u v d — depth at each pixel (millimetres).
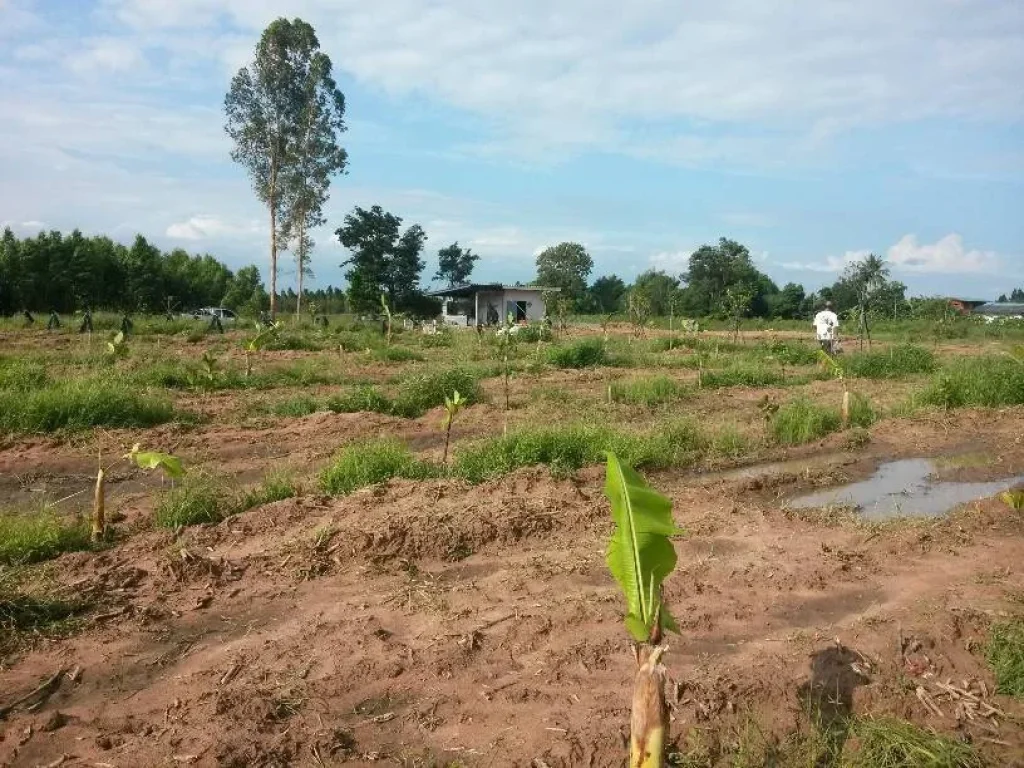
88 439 10578
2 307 45281
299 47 40750
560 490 7777
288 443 10844
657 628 3129
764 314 59938
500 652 4707
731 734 3902
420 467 8492
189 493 7230
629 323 46219
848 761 3674
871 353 19609
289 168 42094
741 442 10750
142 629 5008
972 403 13539
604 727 3873
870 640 4719
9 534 6133
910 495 8883
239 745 3732
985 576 5734
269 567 5926
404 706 4188
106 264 49750
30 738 3828
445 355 22734
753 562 6094
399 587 5691
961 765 3668
